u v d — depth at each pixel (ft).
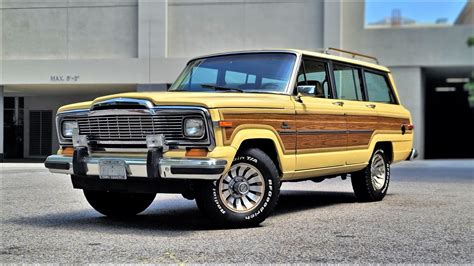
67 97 92.84
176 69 76.69
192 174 19.47
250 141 21.76
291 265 15.81
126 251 17.44
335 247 18.07
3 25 79.77
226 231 20.79
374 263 16.07
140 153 20.88
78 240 19.17
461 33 75.25
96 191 23.44
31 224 22.58
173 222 23.12
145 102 20.35
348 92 28.30
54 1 78.84
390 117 31.12
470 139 117.39
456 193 33.71
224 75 25.22
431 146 116.98
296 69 24.38
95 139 21.98
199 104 19.84
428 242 18.92
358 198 30.01
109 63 77.87
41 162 77.46
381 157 30.58
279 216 24.63
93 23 78.43
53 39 79.10
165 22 76.89
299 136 23.71
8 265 15.84
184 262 16.07
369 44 76.23
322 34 74.64
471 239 19.43
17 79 79.25
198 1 76.79
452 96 114.73
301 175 24.35
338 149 26.32
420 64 75.92
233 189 21.12
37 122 94.32
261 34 75.82
